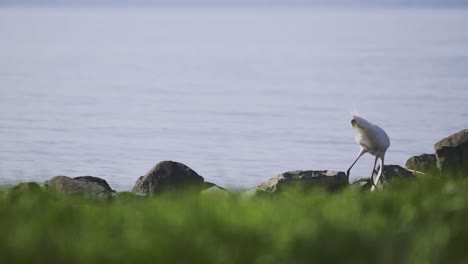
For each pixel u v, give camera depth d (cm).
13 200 1588
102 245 1180
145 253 1153
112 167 3250
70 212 1367
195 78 7625
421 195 1510
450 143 2470
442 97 5822
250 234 1216
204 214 1300
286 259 1166
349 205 1427
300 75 7894
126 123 4612
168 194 1803
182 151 3678
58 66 8938
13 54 10612
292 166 3300
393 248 1205
